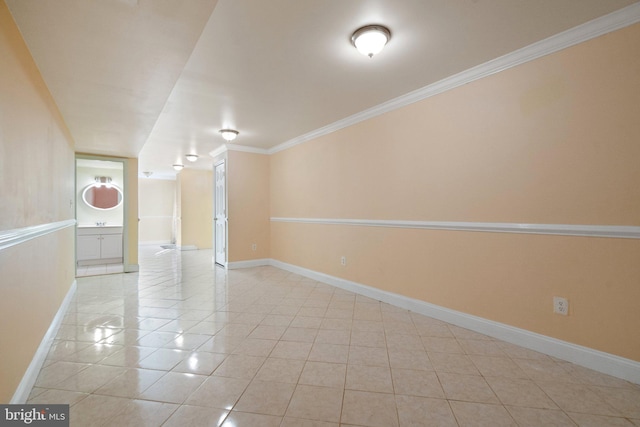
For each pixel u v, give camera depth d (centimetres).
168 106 333
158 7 141
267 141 509
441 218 281
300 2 170
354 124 375
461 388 175
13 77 151
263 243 575
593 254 194
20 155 161
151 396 167
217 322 281
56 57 185
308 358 212
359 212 373
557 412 154
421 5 174
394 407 158
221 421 147
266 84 279
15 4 138
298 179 491
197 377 187
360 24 192
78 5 138
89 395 168
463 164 263
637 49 177
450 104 272
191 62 237
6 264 140
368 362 206
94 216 667
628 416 150
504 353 217
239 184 544
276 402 162
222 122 392
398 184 322
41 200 206
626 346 181
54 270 254
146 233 930
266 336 249
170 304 336
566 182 205
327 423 146
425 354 217
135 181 526
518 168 228
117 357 213
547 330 214
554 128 210
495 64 238
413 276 309
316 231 451
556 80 209
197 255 723
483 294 251
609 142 188
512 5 175
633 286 179
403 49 222
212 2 139
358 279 377
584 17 187
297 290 394
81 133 358
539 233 219
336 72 256
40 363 196
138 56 186
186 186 825
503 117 237
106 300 351
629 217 180
